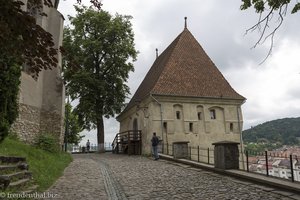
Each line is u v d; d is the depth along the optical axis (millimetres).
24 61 6395
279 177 11875
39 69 6535
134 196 10297
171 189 11445
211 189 11164
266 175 12359
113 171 17141
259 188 10922
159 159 23922
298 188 9820
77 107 36375
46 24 24562
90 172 16531
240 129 31641
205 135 30359
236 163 14633
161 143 27844
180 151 21891
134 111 34688
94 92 36031
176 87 30734
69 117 50219
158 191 11117
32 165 13391
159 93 29359
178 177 14383
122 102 37719
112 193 10828
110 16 38188
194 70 33219
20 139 19594
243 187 11281
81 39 37219
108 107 37406
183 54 34188
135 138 31500
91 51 37156
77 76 34406
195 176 14477
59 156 21047
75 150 46312
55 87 24016
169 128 29203
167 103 29625
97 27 37625
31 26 5746
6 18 5555
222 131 31047
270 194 9969
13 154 13398
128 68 38094
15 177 9969
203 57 35000
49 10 24922
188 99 30375
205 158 29688
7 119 14812
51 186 11812
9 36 5824
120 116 41938
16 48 6070
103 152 37781
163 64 34188
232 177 13484
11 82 14555
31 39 5914
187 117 30031
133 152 31516
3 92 14148
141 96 33812
